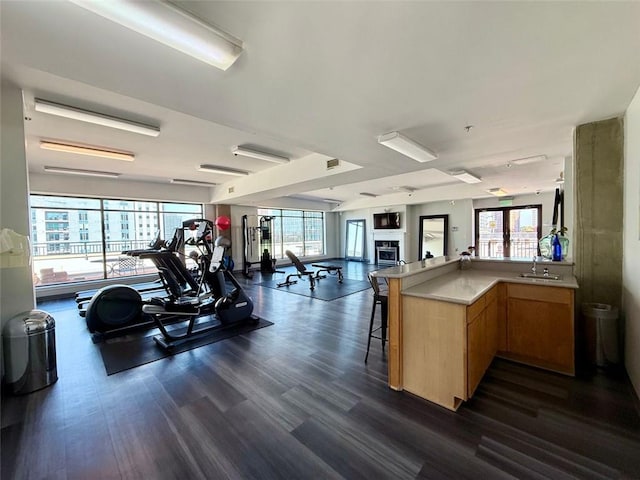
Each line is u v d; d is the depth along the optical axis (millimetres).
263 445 1802
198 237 4215
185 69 1789
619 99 2309
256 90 2092
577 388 2387
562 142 3381
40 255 6320
